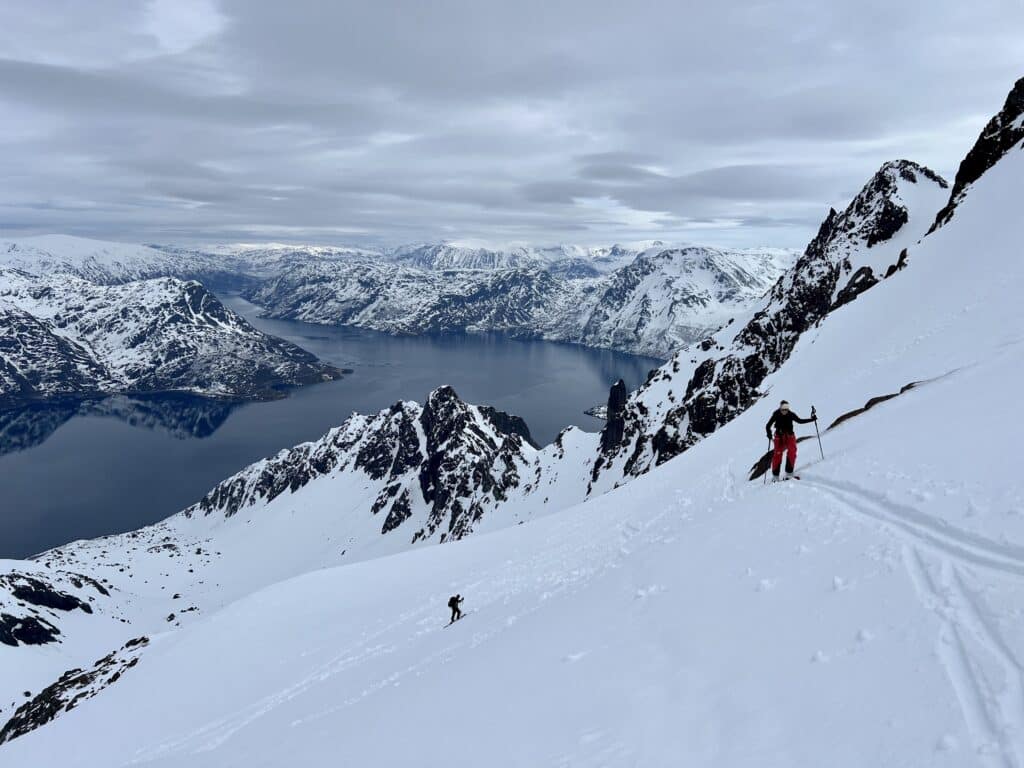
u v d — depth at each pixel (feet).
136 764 123.75
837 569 43.50
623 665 45.06
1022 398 59.11
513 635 70.38
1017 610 30.22
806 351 262.26
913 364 117.70
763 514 63.72
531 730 41.39
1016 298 112.06
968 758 23.26
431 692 62.90
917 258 246.47
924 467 53.57
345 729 67.05
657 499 127.85
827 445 85.81
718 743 31.24
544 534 165.07
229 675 157.17
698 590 52.60
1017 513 38.11
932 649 30.42
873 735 27.02
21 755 161.79
